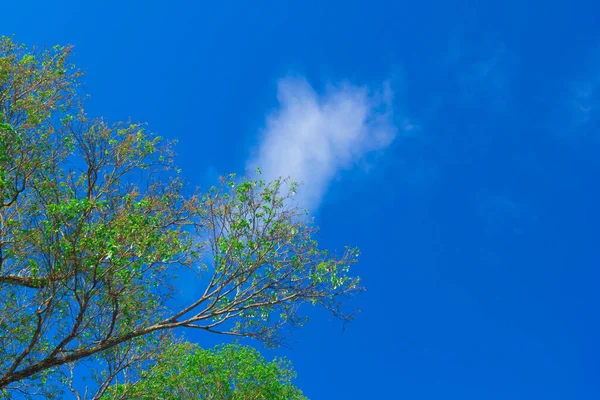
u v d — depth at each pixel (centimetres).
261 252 1447
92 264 1244
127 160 1534
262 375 2522
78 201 1255
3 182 1226
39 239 1288
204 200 1511
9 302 1418
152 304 1476
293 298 1452
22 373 1277
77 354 1331
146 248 1324
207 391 2405
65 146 1488
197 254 1471
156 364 1889
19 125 1488
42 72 1625
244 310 1436
